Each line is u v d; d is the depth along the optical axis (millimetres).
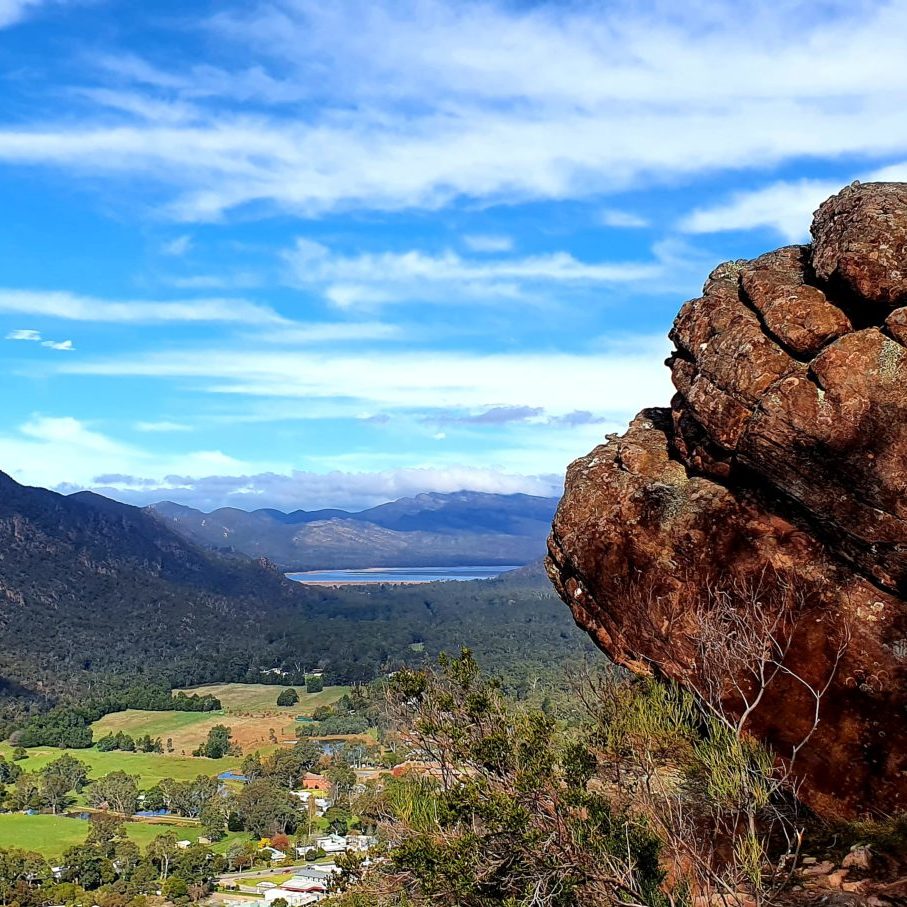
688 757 6957
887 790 5961
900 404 6016
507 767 6016
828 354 6281
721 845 6133
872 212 6551
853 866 5527
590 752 6914
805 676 6402
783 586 6664
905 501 5969
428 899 5645
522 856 5457
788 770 6297
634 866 5371
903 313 6121
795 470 6449
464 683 6742
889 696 6055
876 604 6234
